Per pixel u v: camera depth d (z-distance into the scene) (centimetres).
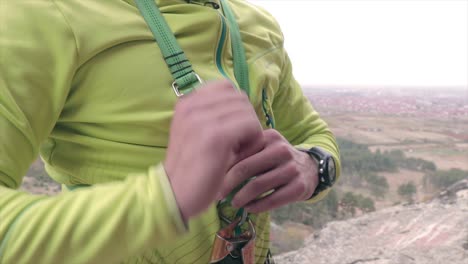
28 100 49
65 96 55
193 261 62
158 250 60
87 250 41
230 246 60
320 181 73
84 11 55
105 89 57
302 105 98
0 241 41
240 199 59
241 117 43
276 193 61
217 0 72
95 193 44
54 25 52
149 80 58
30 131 50
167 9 62
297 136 97
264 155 59
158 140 59
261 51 76
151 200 40
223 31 66
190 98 43
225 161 41
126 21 57
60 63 52
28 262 40
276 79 79
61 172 67
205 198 40
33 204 43
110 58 56
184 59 59
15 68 49
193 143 40
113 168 61
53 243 41
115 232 40
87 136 61
